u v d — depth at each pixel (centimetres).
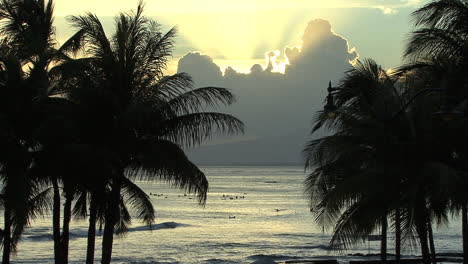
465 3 2042
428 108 1980
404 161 1972
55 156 2106
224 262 5241
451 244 6381
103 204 2262
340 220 2019
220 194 16800
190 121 2172
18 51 2312
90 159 2072
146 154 2175
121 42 2216
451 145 1962
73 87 2183
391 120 1897
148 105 2131
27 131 2189
